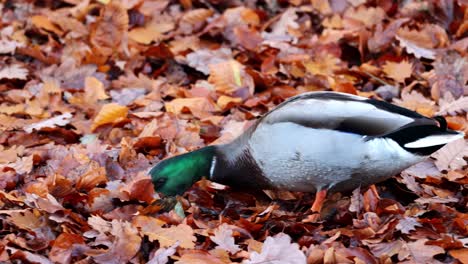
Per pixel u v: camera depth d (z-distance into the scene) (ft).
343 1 48.88
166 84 42.73
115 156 35.01
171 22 48.73
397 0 49.08
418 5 47.39
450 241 27.35
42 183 31.22
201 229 29.22
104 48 45.16
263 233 29.55
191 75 44.57
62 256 27.04
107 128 38.22
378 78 42.73
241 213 32.01
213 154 32.42
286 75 43.55
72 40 45.68
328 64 43.55
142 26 47.88
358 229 28.86
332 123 29.66
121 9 45.39
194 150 33.01
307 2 50.70
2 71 43.01
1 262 26.40
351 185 30.94
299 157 30.04
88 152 34.81
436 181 32.99
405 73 42.04
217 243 27.58
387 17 47.73
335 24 47.57
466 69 41.45
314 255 26.73
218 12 50.65
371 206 30.71
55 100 41.29
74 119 39.60
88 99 41.22
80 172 32.91
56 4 50.96
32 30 47.96
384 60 44.16
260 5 50.75
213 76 41.96
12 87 43.06
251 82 41.75
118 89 43.01
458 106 38.40
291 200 33.09
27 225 28.58
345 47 45.57
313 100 30.63
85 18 49.14
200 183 33.40
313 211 30.63
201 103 40.01
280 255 26.13
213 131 38.17
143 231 28.17
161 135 36.55
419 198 31.60
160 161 32.40
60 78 43.62
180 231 28.07
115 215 30.04
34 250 27.55
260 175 31.60
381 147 29.58
